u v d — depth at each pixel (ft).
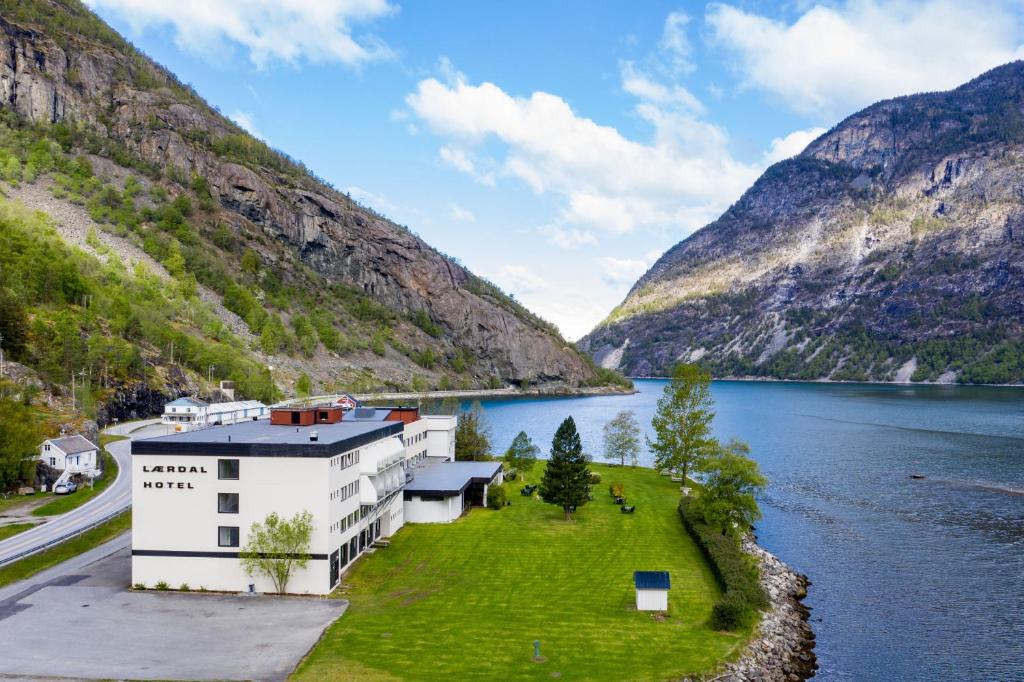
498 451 586.86
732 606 201.05
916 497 404.98
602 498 371.76
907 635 209.87
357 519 249.14
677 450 418.92
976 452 582.35
